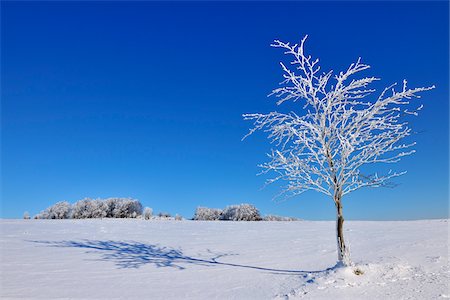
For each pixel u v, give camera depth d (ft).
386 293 24.79
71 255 44.32
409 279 27.30
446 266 29.89
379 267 29.99
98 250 47.85
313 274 30.58
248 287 29.04
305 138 32.48
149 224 81.56
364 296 24.52
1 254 44.37
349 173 31.45
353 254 38.81
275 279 31.12
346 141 31.17
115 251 47.16
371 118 31.89
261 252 44.91
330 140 32.07
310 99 32.63
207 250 47.50
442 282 26.04
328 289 26.20
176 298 26.50
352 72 31.96
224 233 65.16
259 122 33.30
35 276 33.88
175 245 51.72
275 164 33.30
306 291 26.11
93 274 34.68
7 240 55.11
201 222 90.17
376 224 72.23
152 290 28.84
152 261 40.78
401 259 32.58
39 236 59.88
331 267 32.60
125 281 31.89
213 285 30.07
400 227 61.87
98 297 26.86
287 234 61.16
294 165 32.83
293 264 37.17
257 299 25.61
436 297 23.26
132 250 47.96
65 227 72.79
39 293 28.02
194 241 55.36
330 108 32.42
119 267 37.81
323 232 61.62
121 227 73.87
